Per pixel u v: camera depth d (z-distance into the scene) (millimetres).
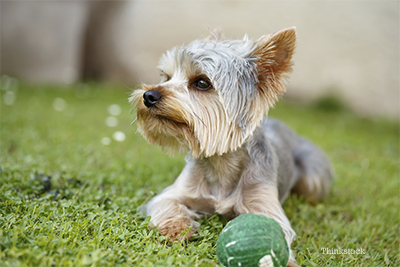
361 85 11805
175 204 3402
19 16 12477
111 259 2348
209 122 3217
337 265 2822
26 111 7449
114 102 9664
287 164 4148
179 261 2418
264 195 3338
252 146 3479
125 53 12664
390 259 3148
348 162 6426
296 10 12062
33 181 3684
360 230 3623
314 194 4539
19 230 2422
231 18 12133
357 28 11906
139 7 12688
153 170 4793
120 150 5637
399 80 11789
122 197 3664
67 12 12516
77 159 4840
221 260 2324
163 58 3607
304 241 3332
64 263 2178
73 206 3121
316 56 12016
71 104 8852
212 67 3162
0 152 4762
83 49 12953
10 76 12359
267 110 3332
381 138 8641
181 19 12336
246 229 2277
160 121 3207
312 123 9453
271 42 3146
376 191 5059
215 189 3531
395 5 11945
